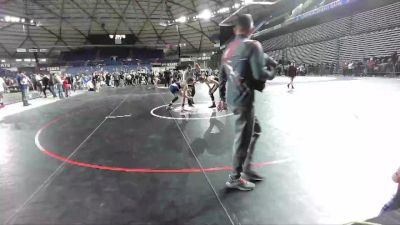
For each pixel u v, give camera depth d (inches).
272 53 1407.5
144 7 1409.9
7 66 1643.7
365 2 618.8
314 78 907.4
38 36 1584.6
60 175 144.2
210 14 1346.0
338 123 237.9
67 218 99.6
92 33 1696.6
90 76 1318.9
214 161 158.1
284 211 99.0
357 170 133.0
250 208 102.1
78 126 290.4
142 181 131.6
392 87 492.1
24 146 211.0
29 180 138.6
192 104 417.7
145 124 284.2
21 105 542.3
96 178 137.9
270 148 174.6
